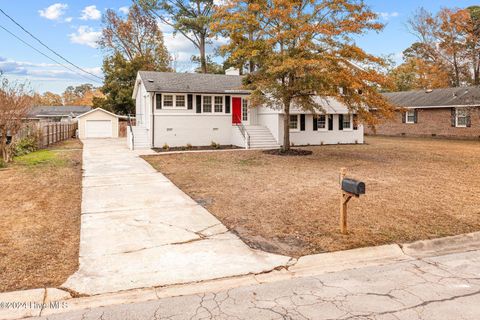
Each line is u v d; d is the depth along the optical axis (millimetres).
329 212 7656
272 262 5215
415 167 14320
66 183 11062
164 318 3762
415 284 4543
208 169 13812
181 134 22766
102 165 14898
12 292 4258
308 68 15039
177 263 5180
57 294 4266
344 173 6363
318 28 14977
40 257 5336
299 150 19766
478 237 6332
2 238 6105
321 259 5336
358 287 4473
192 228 6734
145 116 24328
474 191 9773
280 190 9914
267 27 16203
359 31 15641
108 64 37531
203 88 23172
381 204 8336
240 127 22938
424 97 33188
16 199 8945
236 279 4730
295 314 3807
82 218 7359
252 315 3799
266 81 16203
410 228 6648
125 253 5535
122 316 3811
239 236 6281
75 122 36281
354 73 15883
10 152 15758
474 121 28141
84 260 5250
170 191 9930
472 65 39406
